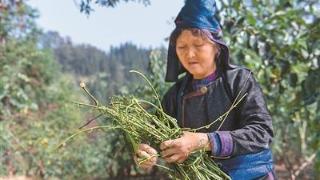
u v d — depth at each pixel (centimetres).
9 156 709
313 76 335
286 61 385
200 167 182
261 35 392
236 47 381
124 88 658
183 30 191
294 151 750
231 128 193
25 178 770
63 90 1072
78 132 194
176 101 205
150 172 788
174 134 183
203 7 189
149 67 577
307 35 374
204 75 197
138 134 187
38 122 859
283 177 739
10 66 820
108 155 823
